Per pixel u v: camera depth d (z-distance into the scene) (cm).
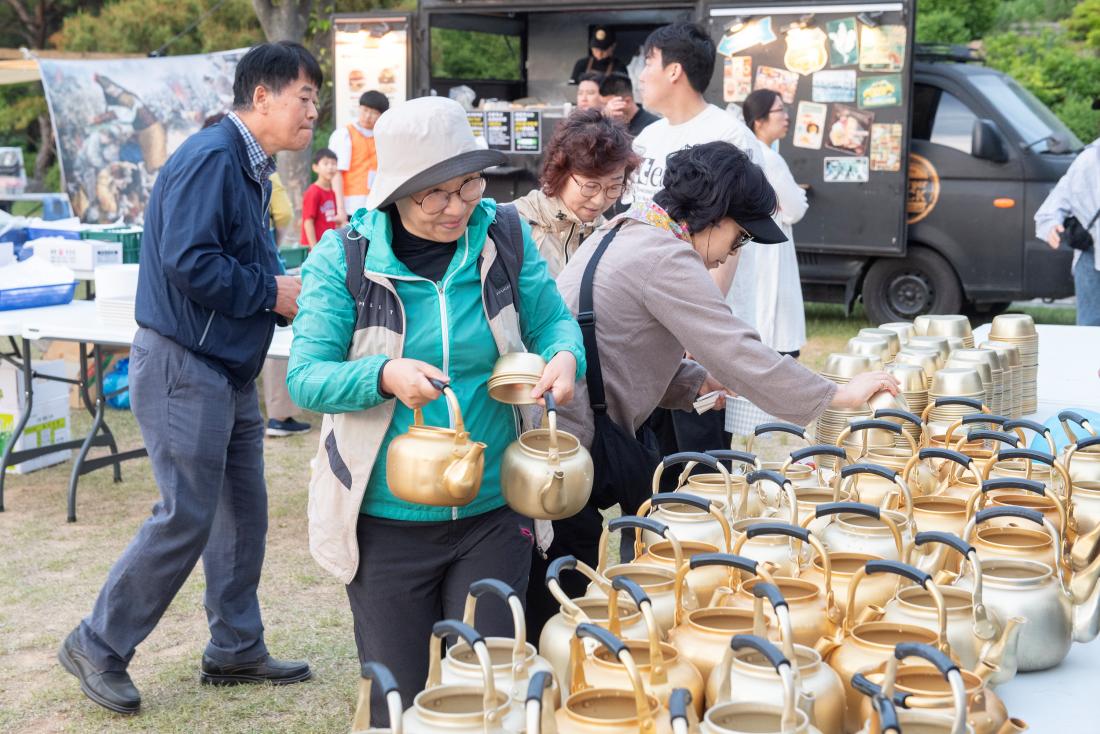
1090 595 167
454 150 188
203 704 320
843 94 841
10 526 486
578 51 1030
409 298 201
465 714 120
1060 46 1627
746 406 336
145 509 512
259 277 289
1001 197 833
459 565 209
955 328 309
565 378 198
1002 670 139
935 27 1585
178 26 1728
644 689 123
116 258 582
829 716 126
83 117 1142
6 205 1044
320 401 191
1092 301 578
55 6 2103
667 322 232
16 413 566
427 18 945
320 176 771
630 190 379
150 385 289
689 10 881
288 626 379
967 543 145
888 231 844
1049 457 187
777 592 130
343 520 202
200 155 280
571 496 193
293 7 1321
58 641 367
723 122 361
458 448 183
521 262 211
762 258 443
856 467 181
